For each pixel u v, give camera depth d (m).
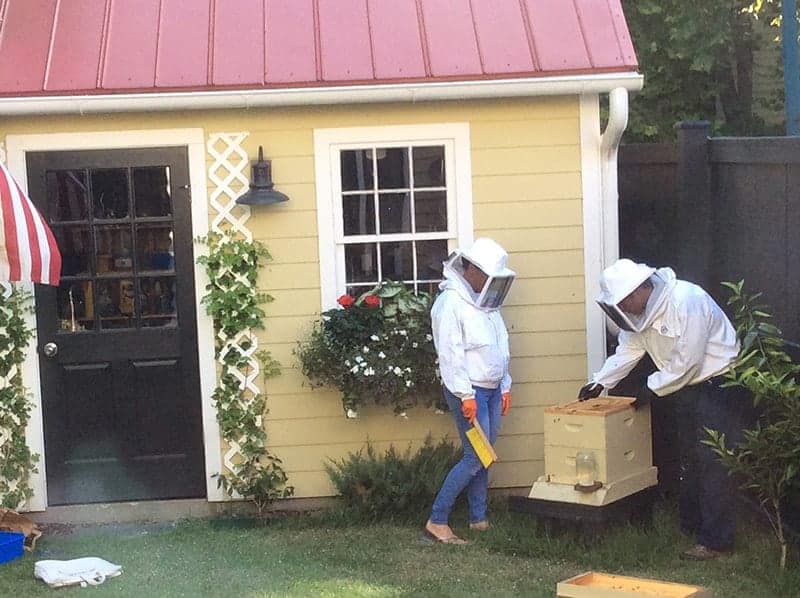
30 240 6.14
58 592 5.85
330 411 7.33
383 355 6.94
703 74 11.11
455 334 6.35
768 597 5.55
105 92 6.85
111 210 7.19
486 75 6.96
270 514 7.30
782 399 5.46
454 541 6.57
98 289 7.22
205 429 7.28
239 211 7.18
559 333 7.34
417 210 7.32
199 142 7.14
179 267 7.21
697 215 6.65
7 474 7.17
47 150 7.09
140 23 7.23
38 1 7.36
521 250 7.30
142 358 7.27
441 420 7.38
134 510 7.32
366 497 7.06
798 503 5.89
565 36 7.17
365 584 5.88
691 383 6.01
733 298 5.81
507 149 7.25
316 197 7.20
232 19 7.27
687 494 6.37
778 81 11.59
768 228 6.01
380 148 7.25
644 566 6.02
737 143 6.26
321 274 7.24
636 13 10.84
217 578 6.02
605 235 7.29
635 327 5.97
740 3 10.99
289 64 7.00
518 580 5.91
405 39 7.16
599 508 6.16
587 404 6.48
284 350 7.27
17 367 7.17
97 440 7.29
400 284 7.14
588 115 7.24
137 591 5.84
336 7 7.35
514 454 7.41
